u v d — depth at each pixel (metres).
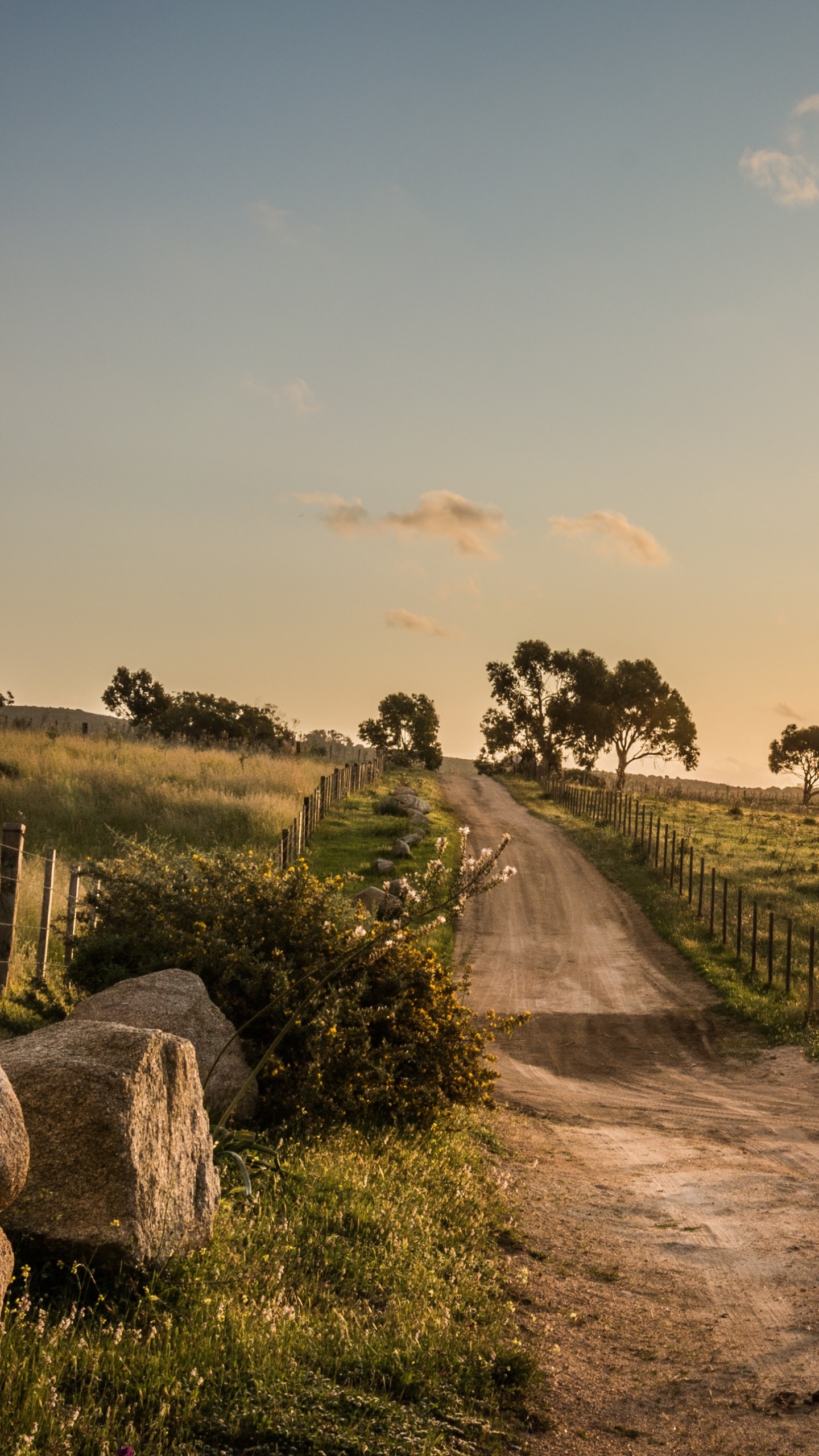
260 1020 8.59
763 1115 13.62
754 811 68.38
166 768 36.41
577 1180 9.30
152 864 10.34
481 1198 7.80
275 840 29.08
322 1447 3.73
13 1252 4.24
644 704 102.62
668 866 37.69
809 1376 5.17
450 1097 9.84
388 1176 7.47
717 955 25.97
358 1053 8.71
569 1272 6.68
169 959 8.80
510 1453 4.19
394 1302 5.30
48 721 78.56
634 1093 15.41
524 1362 4.90
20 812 27.42
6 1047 5.12
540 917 32.06
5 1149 3.91
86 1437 3.45
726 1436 4.52
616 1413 4.74
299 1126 7.90
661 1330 5.80
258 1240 5.68
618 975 25.16
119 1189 4.66
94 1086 4.71
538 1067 17.36
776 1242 7.45
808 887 33.34
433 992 9.81
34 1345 3.88
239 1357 4.24
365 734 99.81
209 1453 3.61
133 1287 4.64
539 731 104.62
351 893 24.61
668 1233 7.70
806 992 21.08
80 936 9.84
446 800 62.97
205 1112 5.69
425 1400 4.34
